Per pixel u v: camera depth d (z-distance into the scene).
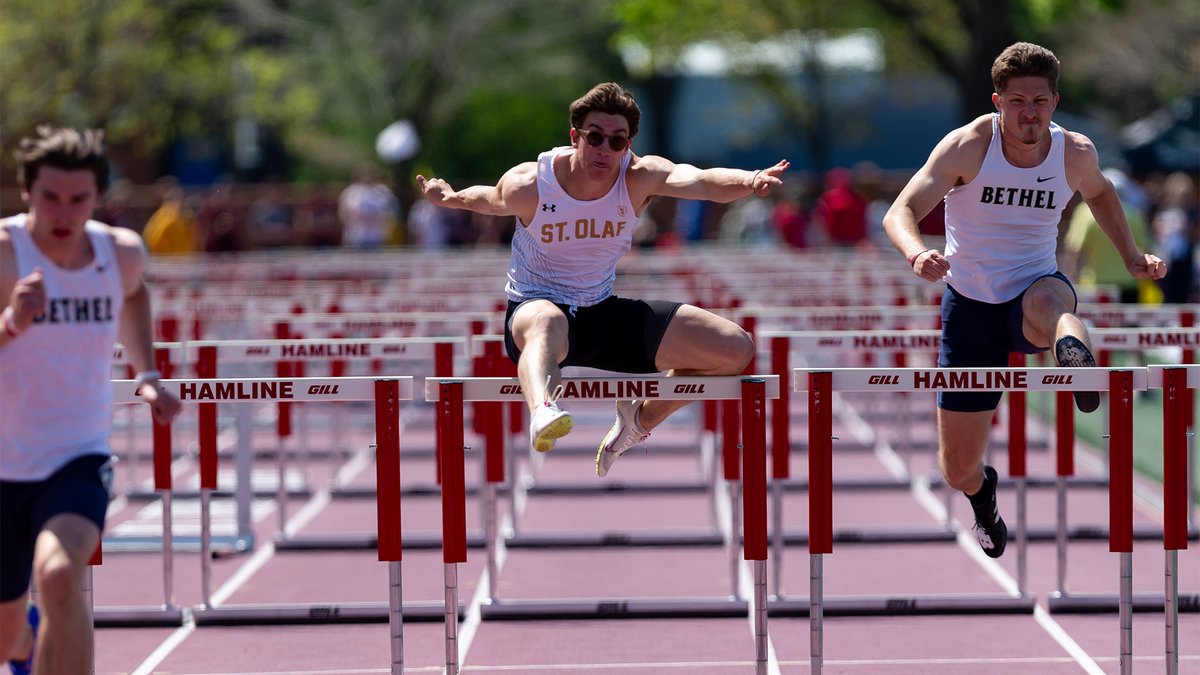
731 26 146.88
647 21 137.38
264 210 121.94
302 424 42.56
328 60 146.38
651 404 21.81
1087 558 33.22
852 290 51.84
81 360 17.88
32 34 111.19
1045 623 27.97
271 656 26.09
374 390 20.75
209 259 87.75
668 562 33.41
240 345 27.86
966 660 25.50
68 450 17.80
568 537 35.00
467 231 118.62
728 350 20.92
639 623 28.25
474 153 170.38
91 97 119.88
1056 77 21.81
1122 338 28.05
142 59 121.56
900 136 165.25
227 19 143.50
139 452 51.31
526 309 20.50
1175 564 20.92
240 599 30.30
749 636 27.17
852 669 25.00
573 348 21.25
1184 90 152.50
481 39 151.62
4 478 17.73
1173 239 76.19
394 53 146.25
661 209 134.38
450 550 20.83
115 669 25.39
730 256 83.69
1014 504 39.94
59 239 17.64
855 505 40.31
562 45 158.00
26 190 17.56
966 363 23.44
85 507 17.47
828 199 97.75
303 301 46.72
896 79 160.62
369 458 49.31
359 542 35.03
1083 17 150.25
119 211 100.62
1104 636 26.97
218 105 136.62
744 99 167.25
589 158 20.28
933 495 41.41
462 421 20.61
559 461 48.44
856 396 62.41
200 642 27.09
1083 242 57.34
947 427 23.58
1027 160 22.23
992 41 105.31
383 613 28.33
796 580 31.42
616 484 42.22
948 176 22.25
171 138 142.12
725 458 28.41
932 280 20.77
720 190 20.22
